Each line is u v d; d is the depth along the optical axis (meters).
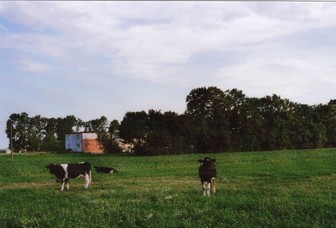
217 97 98.19
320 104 104.31
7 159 68.50
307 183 27.69
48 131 164.75
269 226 13.91
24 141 158.62
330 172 35.25
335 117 104.88
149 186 28.39
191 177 35.47
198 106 100.44
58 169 27.59
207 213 16.11
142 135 77.75
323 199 18.97
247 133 88.19
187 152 79.12
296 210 15.90
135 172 40.53
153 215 15.99
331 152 69.81
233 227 13.77
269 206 17.12
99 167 40.41
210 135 80.62
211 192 23.81
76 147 112.00
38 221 15.68
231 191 23.95
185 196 21.25
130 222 15.05
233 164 47.72
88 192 25.70
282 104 96.06
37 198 23.12
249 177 33.16
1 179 35.59
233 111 91.75
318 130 96.31
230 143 82.12
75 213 16.94
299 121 96.25
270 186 26.45
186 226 14.04
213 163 23.30
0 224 15.64
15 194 25.27
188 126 80.00
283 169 39.59
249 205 17.67
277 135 90.00
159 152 76.12
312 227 13.23
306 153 67.69
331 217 14.85
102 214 16.69
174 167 47.09
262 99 97.38
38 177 36.94
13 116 162.62
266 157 59.94
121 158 63.38
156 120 80.75
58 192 26.03
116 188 27.50
